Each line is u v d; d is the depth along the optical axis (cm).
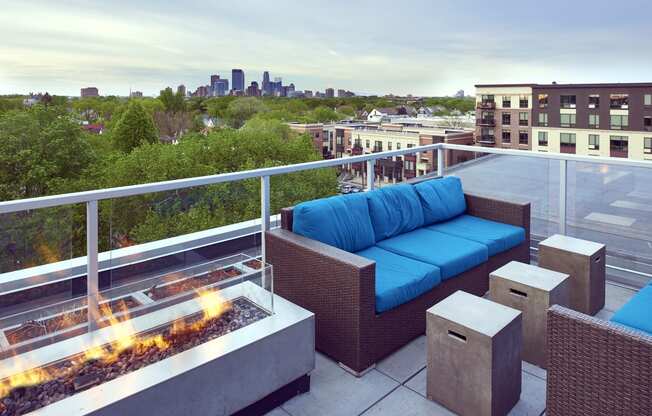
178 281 212
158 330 196
